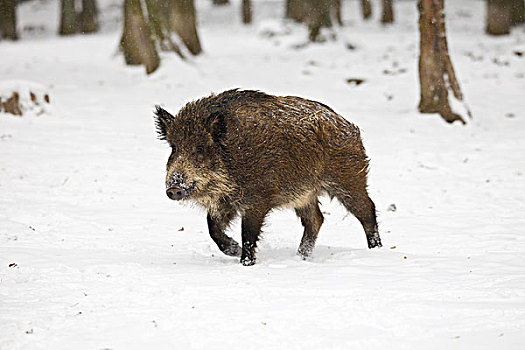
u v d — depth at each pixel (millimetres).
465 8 59625
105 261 10242
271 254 11352
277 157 10180
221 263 10391
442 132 22969
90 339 6934
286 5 51938
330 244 12445
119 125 22656
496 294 8344
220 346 6750
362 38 46438
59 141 20062
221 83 30750
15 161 17578
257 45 45031
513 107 26531
